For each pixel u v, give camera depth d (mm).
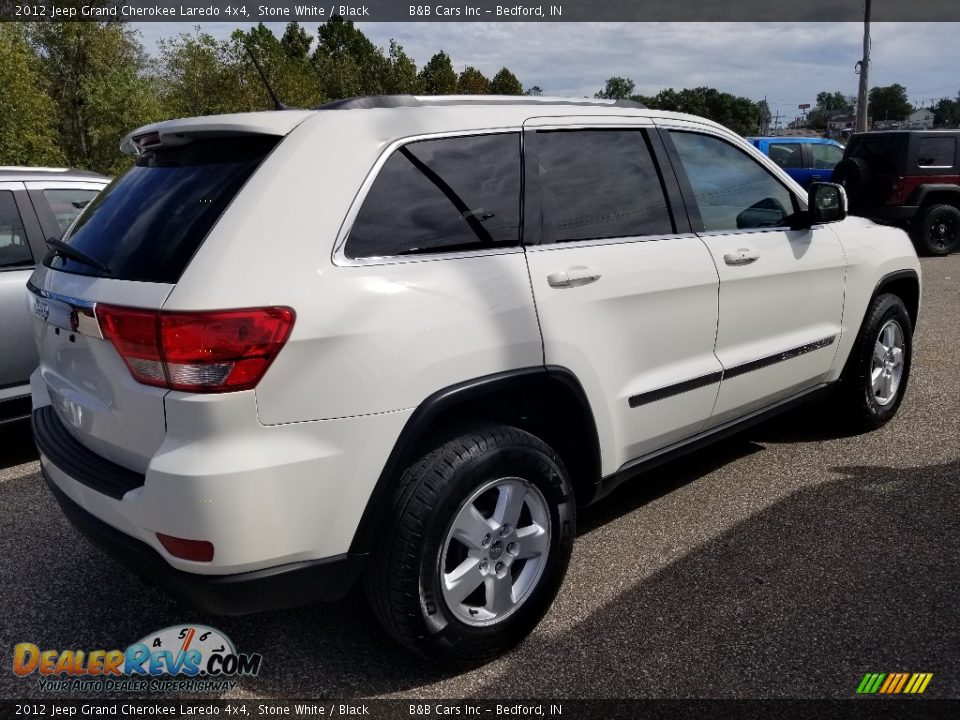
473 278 2508
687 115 3518
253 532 2119
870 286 4254
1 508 3902
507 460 2488
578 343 2768
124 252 2359
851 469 4086
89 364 2396
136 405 2193
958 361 6117
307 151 2324
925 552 3221
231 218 2191
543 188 2818
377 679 2568
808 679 2480
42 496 4051
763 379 3680
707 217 3434
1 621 2934
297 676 2594
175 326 2057
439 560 2385
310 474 2178
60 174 4816
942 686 2434
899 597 2904
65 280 2518
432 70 65000
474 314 2463
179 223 2295
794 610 2846
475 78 68000
